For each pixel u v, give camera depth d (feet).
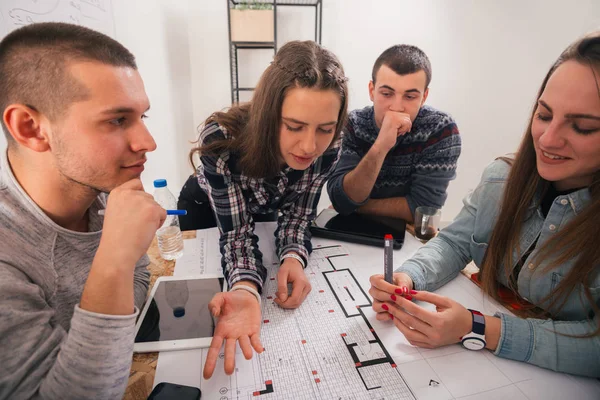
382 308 2.48
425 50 8.74
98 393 1.62
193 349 2.21
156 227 1.86
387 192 5.07
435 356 2.19
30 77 1.66
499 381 2.02
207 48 8.58
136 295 2.49
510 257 2.74
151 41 6.60
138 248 1.78
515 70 9.02
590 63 1.93
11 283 1.56
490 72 9.01
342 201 4.21
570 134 2.08
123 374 1.71
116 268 1.71
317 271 3.10
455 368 2.11
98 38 1.79
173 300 2.65
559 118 2.07
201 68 8.71
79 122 1.73
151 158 6.67
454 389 1.96
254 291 2.62
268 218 4.48
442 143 4.63
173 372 2.04
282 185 3.26
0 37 3.42
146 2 6.39
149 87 6.55
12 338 1.52
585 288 2.25
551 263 2.45
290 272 2.89
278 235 3.44
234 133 2.86
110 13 5.28
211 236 3.66
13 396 1.52
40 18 3.91
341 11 8.32
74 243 2.04
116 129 1.84
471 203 3.25
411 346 2.27
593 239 2.20
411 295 2.45
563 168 2.22
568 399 1.92
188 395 1.84
